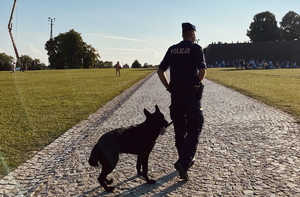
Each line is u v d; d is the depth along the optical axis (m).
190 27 4.57
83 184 4.39
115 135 4.11
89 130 7.96
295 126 7.73
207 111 10.45
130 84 23.72
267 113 9.72
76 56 75.00
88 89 19.73
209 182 4.34
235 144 6.27
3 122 9.04
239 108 10.91
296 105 11.16
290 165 4.93
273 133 7.09
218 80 26.50
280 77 29.36
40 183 4.41
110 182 4.36
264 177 4.46
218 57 108.38
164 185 4.29
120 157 5.57
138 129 4.31
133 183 4.39
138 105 12.32
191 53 4.37
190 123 4.44
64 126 8.48
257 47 106.38
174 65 4.47
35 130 7.96
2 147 6.20
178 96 4.38
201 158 5.42
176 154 5.68
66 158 5.62
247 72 42.38
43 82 26.84
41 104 12.89
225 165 5.02
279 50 103.12
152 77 33.31
